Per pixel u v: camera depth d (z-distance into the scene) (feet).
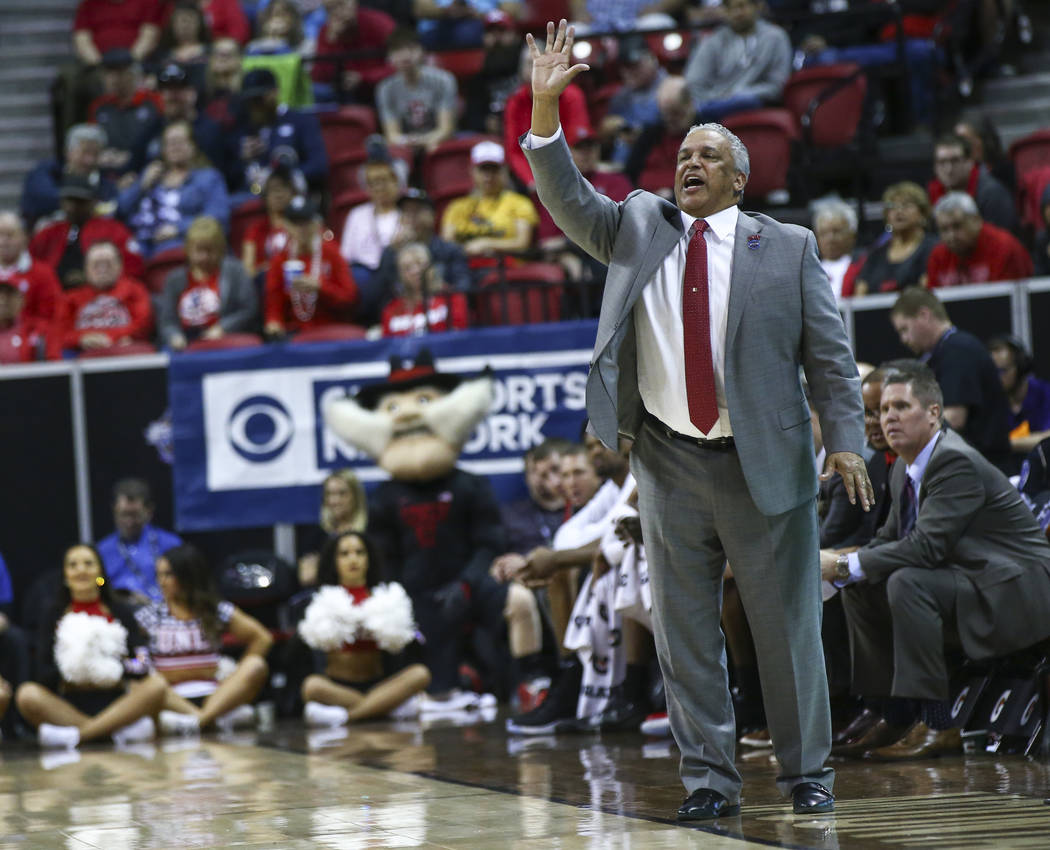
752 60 133.80
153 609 89.45
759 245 45.52
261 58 146.20
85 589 86.12
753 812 46.50
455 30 155.02
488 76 150.82
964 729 61.36
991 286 93.50
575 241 46.55
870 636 61.36
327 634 85.51
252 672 87.10
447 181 135.85
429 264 106.83
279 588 97.30
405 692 86.48
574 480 82.23
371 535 95.09
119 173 142.72
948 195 96.89
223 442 102.12
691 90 135.74
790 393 45.11
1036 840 39.83
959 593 59.36
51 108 163.53
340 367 101.45
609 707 73.97
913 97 136.15
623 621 74.18
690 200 45.91
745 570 45.75
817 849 39.50
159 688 84.84
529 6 160.76
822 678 46.80
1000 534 60.18
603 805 49.52
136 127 144.56
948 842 39.93
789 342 45.21
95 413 103.09
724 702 46.62
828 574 60.13
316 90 154.20
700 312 45.01
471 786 55.93
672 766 59.36
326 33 158.40
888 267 100.53
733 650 66.90
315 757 68.59
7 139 162.50
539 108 44.24
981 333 93.81
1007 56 150.41
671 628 46.44
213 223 114.11
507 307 103.60
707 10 154.92
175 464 102.22
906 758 59.11
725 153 45.96
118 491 98.99
